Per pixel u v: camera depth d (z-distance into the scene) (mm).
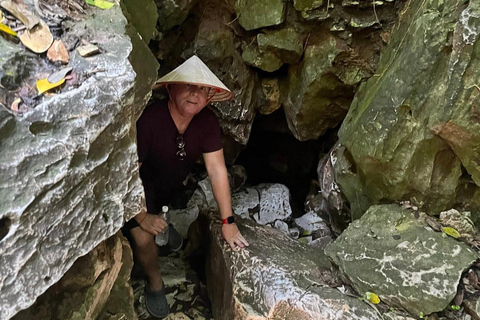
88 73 1073
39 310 1194
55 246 1013
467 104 1452
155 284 2062
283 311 1502
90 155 1061
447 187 1714
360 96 2189
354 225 1754
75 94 1024
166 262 2451
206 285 2236
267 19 2236
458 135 1521
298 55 2373
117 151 1141
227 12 2416
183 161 1875
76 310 1271
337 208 2400
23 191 932
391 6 2096
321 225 2713
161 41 2480
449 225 1656
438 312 1438
